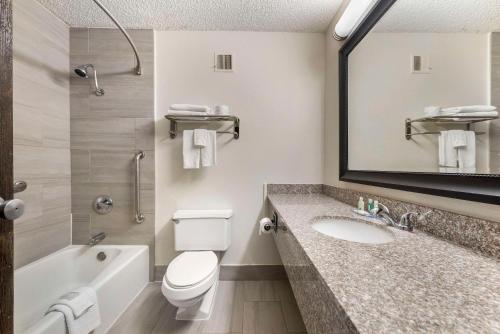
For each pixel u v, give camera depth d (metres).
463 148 0.66
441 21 0.74
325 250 0.61
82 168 1.71
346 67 1.39
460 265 0.53
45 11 1.49
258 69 1.76
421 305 0.37
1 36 0.52
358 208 1.13
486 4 0.60
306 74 1.76
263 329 1.23
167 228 1.75
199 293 1.16
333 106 1.61
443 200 0.73
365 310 0.36
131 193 1.73
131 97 1.72
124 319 1.32
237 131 1.73
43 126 1.50
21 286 1.30
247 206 1.77
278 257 1.76
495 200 0.55
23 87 1.37
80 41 1.69
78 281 1.62
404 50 0.91
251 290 1.61
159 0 1.41
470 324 0.33
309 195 1.70
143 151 1.73
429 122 0.78
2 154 0.52
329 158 1.67
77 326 0.98
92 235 1.72
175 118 1.62
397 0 0.94
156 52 1.73
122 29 1.42
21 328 1.27
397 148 0.95
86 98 1.70
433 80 0.77
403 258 0.56
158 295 1.57
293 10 1.50
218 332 1.21
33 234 1.44
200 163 1.64
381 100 1.06
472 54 0.63
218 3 1.44
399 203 0.90
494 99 0.57
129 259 1.49
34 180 1.45
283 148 1.77
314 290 0.52
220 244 1.61
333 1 1.42
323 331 0.46
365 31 1.16
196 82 1.75
